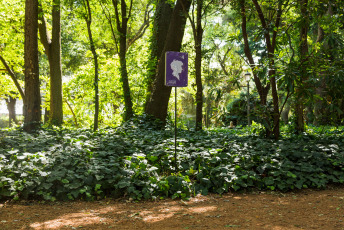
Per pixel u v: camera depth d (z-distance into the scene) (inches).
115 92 953.5
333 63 362.9
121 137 395.2
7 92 1096.2
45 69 1280.8
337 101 394.9
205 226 193.0
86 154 310.3
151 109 597.9
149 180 273.0
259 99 439.8
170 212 224.4
